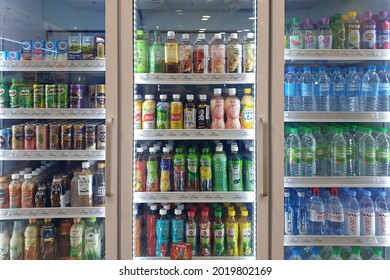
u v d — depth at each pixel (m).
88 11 1.81
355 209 1.56
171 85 1.75
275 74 1.41
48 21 1.81
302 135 1.62
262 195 1.39
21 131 1.54
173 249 1.50
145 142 1.73
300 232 1.58
